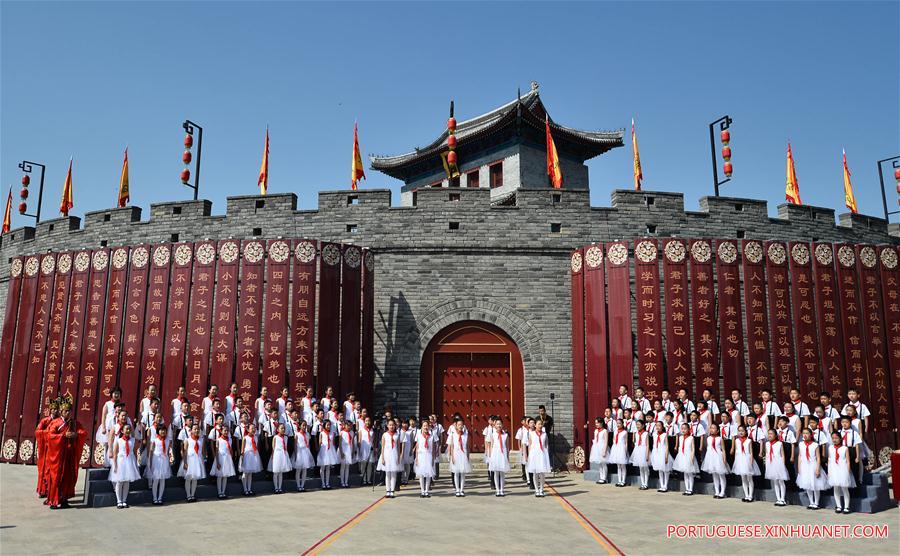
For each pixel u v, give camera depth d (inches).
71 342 769.6
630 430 633.0
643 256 724.0
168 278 745.6
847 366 729.6
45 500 515.2
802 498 515.2
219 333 711.7
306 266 721.6
